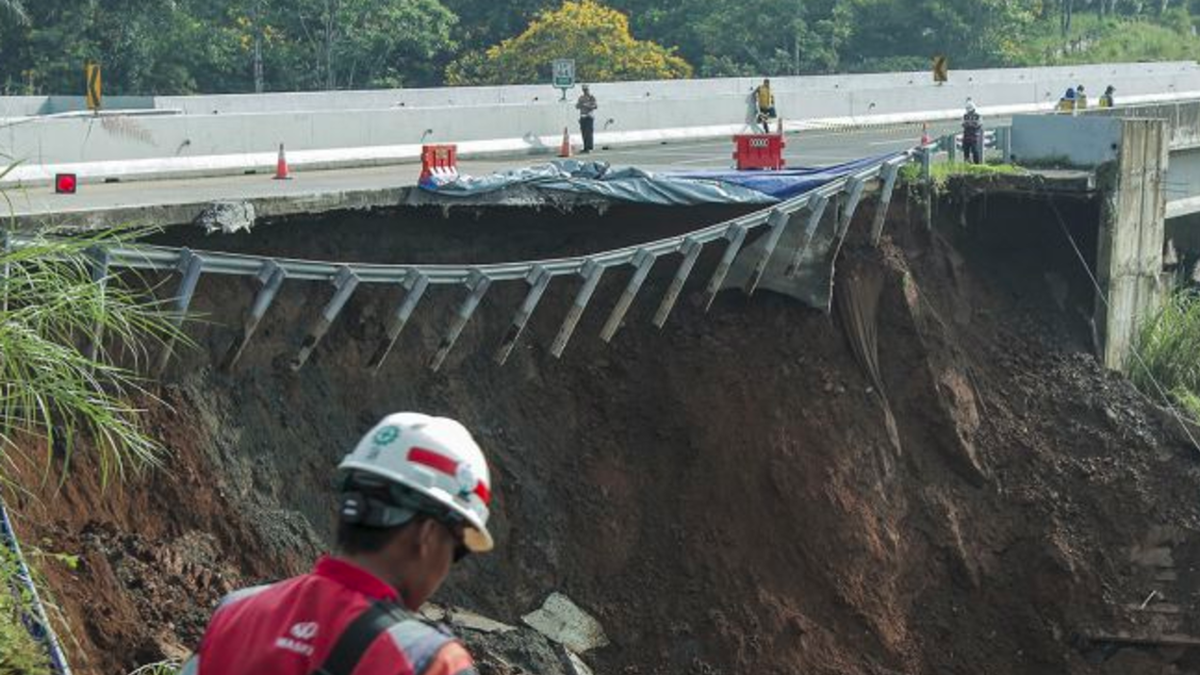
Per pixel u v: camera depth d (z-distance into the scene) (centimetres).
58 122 2431
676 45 7006
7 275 1081
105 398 1162
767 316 2253
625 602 1991
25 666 934
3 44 5634
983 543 2278
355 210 1936
